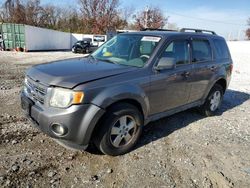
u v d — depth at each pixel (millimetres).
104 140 3396
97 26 43375
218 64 5309
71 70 3457
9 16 42906
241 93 8266
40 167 3227
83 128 3117
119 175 3197
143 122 3896
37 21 45656
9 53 21938
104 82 3275
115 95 3285
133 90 3502
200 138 4410
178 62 4316
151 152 3797
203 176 3299
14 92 6531
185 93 4555
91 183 3006
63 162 3377
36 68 3699
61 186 2914
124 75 3508
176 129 4723
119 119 3484
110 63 3951
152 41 4133
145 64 3824
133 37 4430
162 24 42625
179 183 3127
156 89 3889
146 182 3100
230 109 6312
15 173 3066
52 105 3131
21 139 3900
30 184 2904
